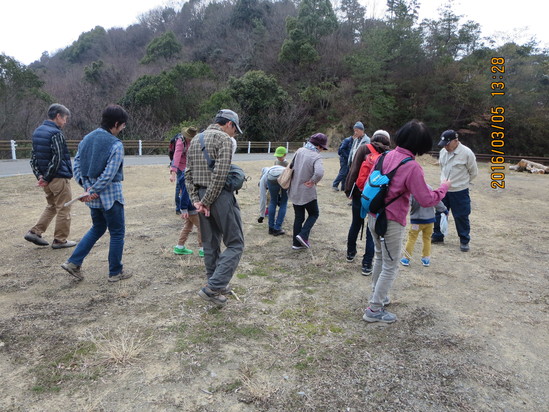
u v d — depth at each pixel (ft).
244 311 10.82
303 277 13.50
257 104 95.91
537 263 16.01
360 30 125.39
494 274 14.56
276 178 17.54
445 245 18.15
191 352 8.77
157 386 7.61
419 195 9.32
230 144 10.11
